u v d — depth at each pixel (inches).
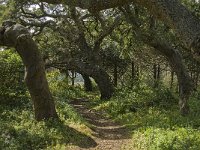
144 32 847.1
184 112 792.3
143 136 577.6
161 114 794.2
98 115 899.4
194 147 488.7
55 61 1256.8
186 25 343.0
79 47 1226.6
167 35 1011.9
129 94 1050.1
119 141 592.4
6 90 773.9
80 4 395.2
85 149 529.0
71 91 1422.2
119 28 1176.8
